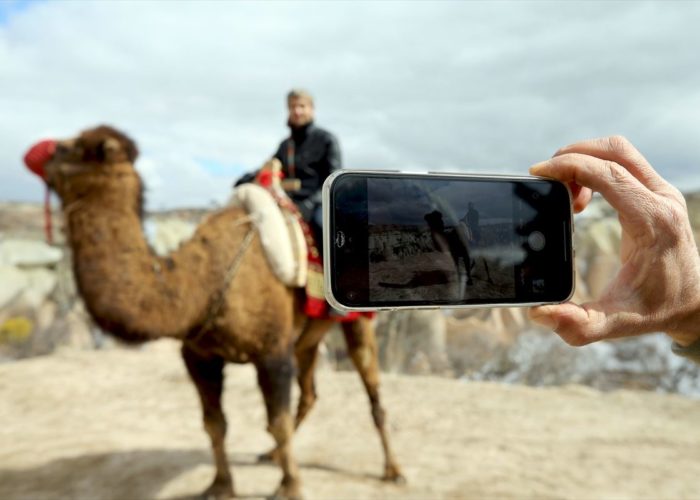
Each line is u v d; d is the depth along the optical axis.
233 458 5.77
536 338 12.62
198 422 7.19
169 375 9.33
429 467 5.66
